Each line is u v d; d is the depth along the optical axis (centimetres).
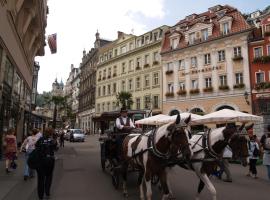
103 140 1380
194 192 933
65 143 3978
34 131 1168
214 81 3722
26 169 1108
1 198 819
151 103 4675
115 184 984
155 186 1005
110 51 6122
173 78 4231
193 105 3916
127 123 1003
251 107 3328
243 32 3481
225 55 3641
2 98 1588
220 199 848
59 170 1453
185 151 617
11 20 1612
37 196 851
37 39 2767
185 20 4422
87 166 1616
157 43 4762
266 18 3397
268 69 3269
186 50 4084
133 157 770
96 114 6494
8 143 1277
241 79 3491
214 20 3906
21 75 2261
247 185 1091
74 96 9706
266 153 1199
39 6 2072
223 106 3612
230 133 764
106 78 6175
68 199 830
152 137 689
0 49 1475
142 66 5053
